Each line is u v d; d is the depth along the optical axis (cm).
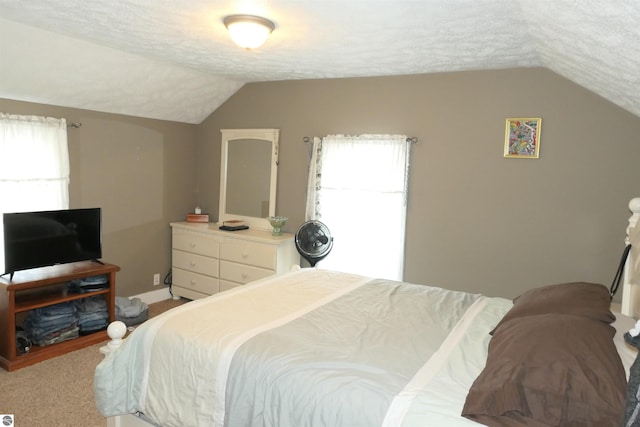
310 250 387
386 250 381
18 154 334
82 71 336
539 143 323
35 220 324
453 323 217
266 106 443
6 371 303
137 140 430
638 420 108
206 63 361
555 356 140
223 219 478
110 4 235
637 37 158
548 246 325
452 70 348
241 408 167
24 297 330
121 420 208
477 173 347
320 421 149
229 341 184
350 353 177
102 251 409
